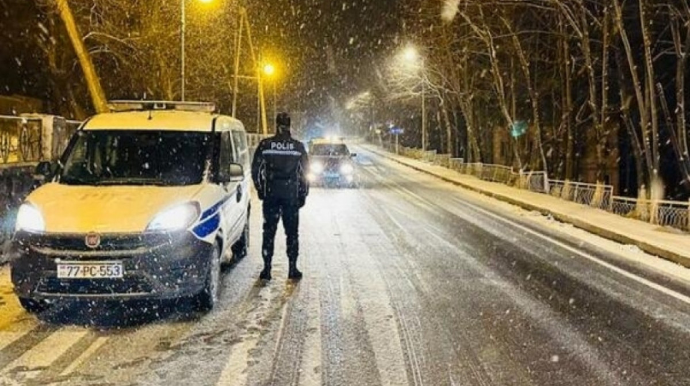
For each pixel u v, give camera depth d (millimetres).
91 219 7059
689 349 6672
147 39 29938
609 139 38656
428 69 47438
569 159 34031
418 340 6766
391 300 8305
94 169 8555
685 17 25375
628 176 40125
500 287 9164
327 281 9273
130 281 6945
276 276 9531
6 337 6645
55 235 6961
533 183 27469
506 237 14148
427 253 11711
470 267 10547
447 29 42375
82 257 6898
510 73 40188
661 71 34469
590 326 7398
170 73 32594
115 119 9180
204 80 38406
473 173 37312
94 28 27438
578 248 12969
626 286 9516
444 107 51188
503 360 6246
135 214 7164
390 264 10609
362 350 6430
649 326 7453
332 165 26109
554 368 6070
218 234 8156
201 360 6078
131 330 6922
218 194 8328
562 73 35375
